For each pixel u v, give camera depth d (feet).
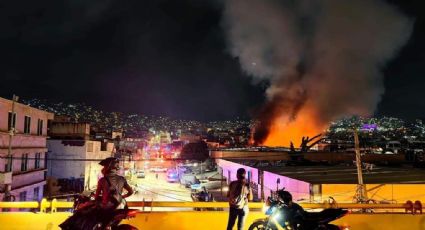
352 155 132.16
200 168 194.29
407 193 64.23
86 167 145.28
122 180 21.50
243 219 24.90
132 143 327.47
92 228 19.79
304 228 22.50
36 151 104.94
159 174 255.50
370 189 64.03
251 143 280.31
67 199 123.75
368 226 27.61
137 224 26.53
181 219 27.02
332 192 64.13
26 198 97.40
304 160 130.62
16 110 91.56
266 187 94.68
